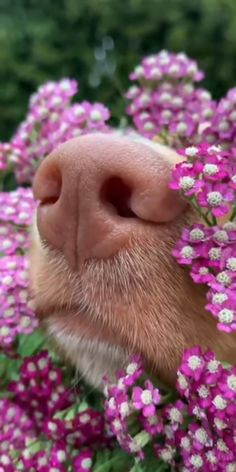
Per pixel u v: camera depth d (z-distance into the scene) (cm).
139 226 15
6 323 20
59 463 18
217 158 15
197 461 15
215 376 14
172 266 15
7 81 80
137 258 15
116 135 17
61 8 84
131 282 15
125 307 15
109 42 81
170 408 16
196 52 76
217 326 15
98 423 19
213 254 14
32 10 87
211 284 14
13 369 22
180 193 15
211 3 76
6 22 86
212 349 15
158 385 17
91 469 19
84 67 80
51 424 19
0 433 20
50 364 20
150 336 15
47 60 81
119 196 15
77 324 16
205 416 15
